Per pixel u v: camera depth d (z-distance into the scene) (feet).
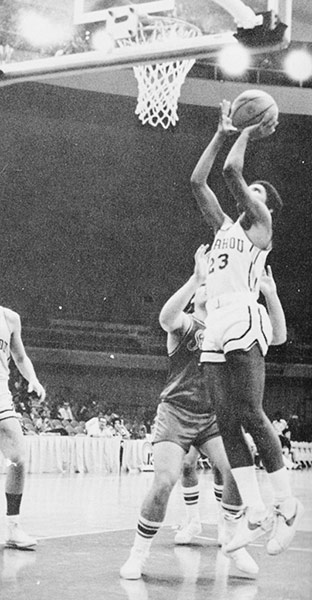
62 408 51.47
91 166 62.39
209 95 51.62
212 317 11.69
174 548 15.64
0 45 19.65
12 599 10.52
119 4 17.02
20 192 62.03
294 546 16.20
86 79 51.42
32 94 54.19
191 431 13.51
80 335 64.80
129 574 12.27
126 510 23.12
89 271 65.16
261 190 12.51
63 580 11.98
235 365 11.25
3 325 15.51
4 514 21.03
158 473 12.95
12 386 56.49
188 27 16.47
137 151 61.05
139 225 65.36
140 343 66.39
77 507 23.56
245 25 14.26
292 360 68.28
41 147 60.34
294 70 50.42
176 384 13.64
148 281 66.33
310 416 68.28
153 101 31.50
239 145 11.54
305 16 50.96
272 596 11.15
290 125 57.00
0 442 15.17
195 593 11.28
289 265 66.95
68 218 63.93
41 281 63.98
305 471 52.65
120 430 50.42
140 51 15.80
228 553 11.35
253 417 11.16
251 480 11.25
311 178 62.39
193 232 65.72
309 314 68.33
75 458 43.06
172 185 63.98
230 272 11.77
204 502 27.02
